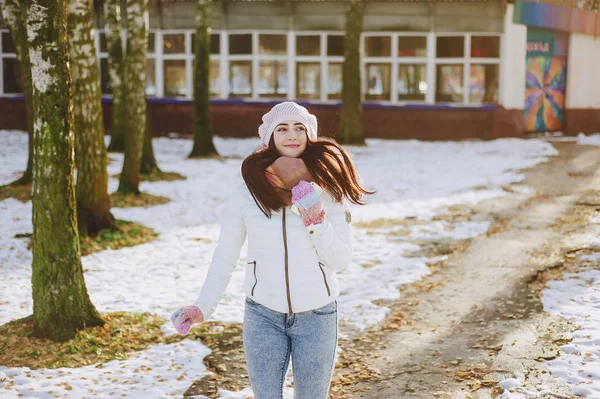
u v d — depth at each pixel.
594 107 27.31
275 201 3.50
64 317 6.35
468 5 25.11
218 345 6.37
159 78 26.59
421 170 17.97
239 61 26.22
